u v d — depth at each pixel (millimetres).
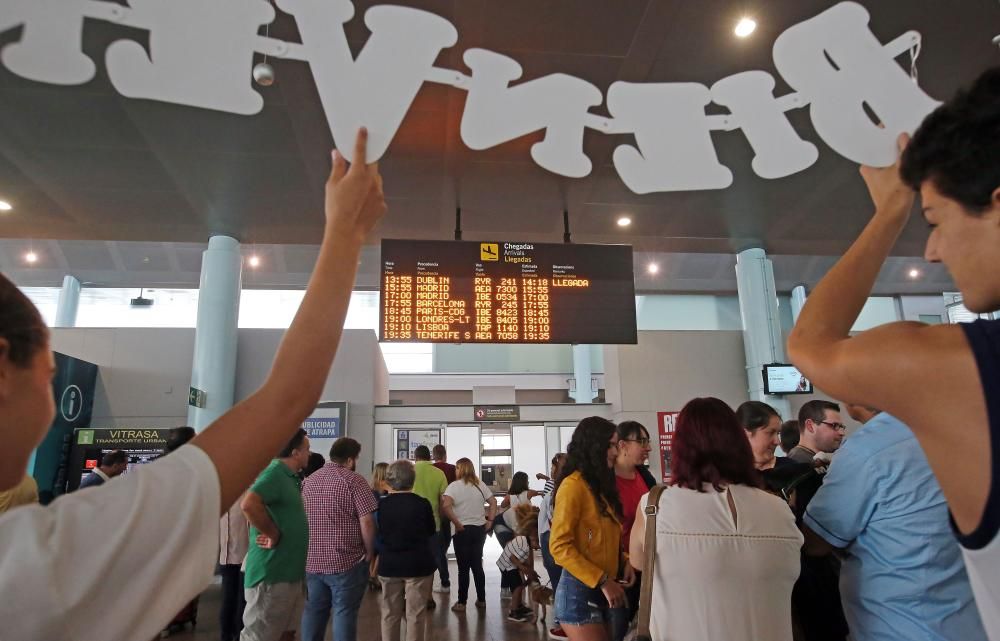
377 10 1371
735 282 13805
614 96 1600
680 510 1620
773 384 7848
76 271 12766
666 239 7188
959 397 585
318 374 697
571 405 9953
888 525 1430
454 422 9750
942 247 678
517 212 6262
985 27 3941
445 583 6598
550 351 16766
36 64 1241
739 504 1591
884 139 1481
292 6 1350
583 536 2459
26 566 479
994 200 615
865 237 891
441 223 6531
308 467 4887
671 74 4352
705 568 1528
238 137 4891
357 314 16562
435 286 4797
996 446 557
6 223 6500
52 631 478
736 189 5750
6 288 568
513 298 4871
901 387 625
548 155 1555
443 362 16516
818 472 2174
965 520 595
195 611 5223
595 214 6359
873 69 1510
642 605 1619
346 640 3391
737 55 4184
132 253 12523
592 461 2527
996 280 632
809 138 4719
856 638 1520
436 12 3725
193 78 1304
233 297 7492
